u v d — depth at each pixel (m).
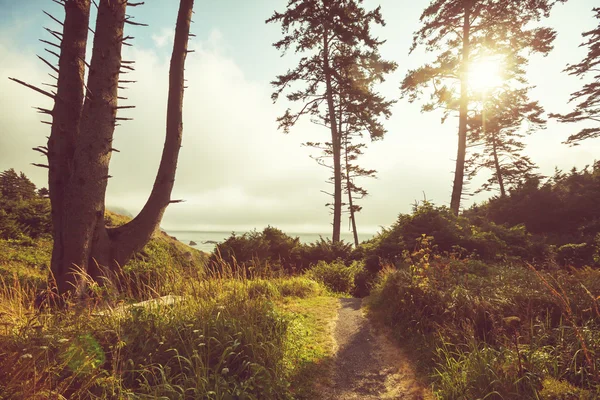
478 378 3.37
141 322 3.79
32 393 2.55
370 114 20.94
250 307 4.90
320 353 4.79
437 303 5.24
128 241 6.43
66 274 5.49
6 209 17.55
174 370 3.34
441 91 17.67
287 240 16.70
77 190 5.77
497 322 4.26
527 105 21.56
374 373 4.21
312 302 8.09
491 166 29.06
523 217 16.52
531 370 3.25
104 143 6.05
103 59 6.08
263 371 3.63
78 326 3.53
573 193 16.50
